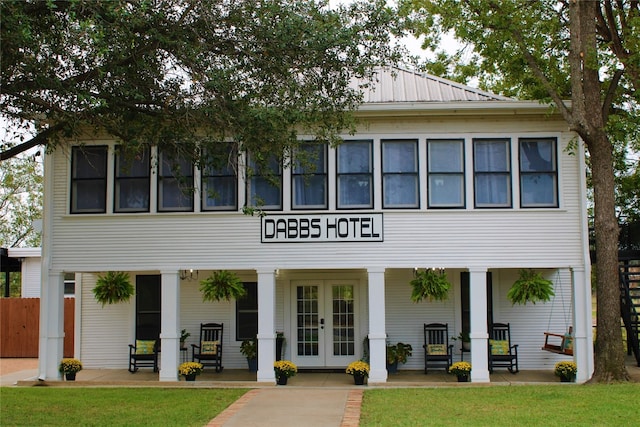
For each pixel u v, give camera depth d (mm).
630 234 19484
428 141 15422
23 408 11875
